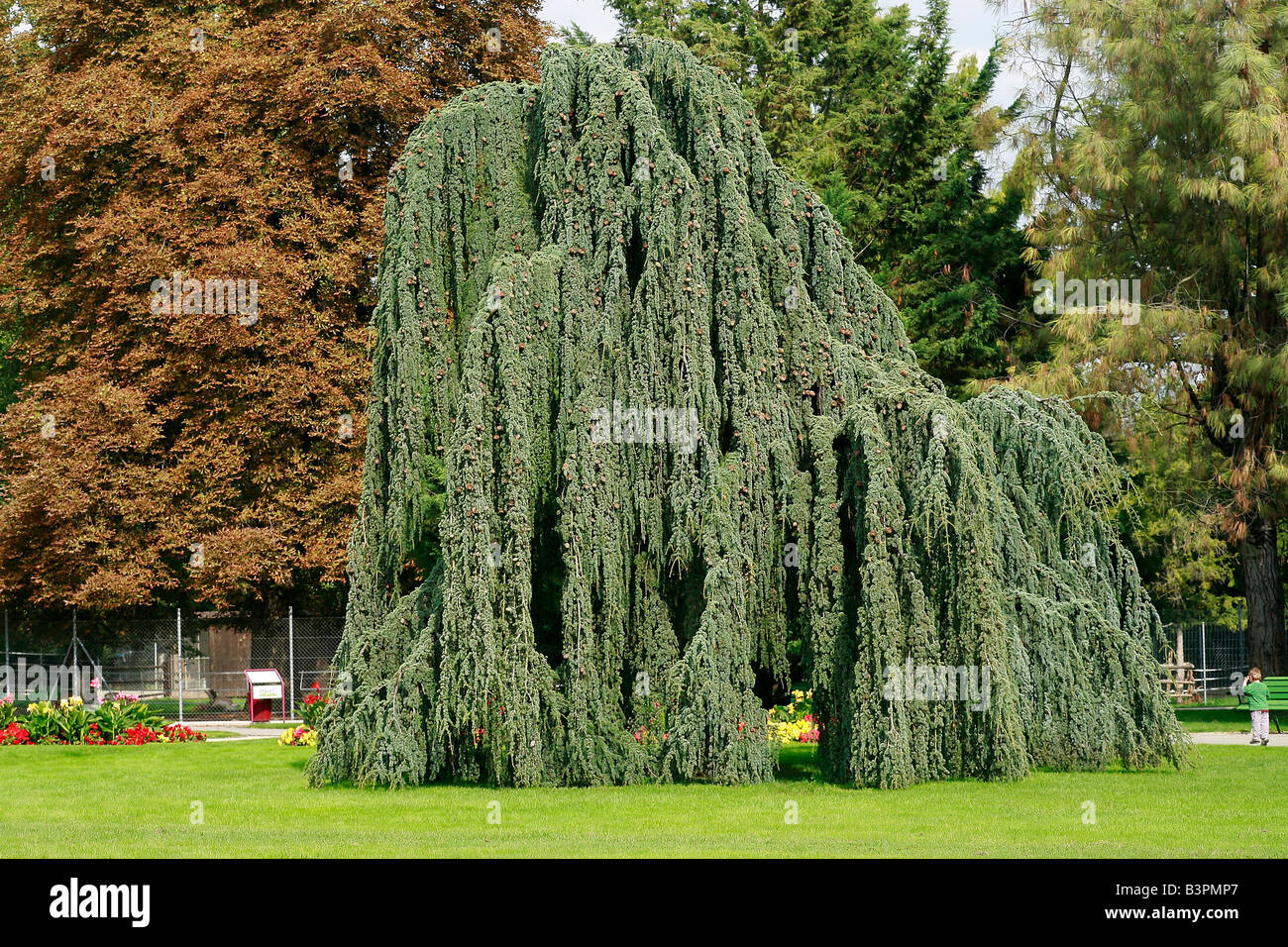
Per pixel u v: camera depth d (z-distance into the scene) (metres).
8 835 9.93
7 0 31.75
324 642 25.77
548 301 12.84
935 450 12.02
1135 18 21.86
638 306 12.84
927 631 11.93
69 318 26.56
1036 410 13.72
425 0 26.03
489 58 26.78
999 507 12.82
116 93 25.20
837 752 12.37
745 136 14.08
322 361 24.17
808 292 14.02
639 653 12.88
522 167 13.98
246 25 27.20
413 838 9.57
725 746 12.10
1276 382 20.95
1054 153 24.03
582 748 12.30
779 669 12.92
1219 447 22.81
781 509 12.68
